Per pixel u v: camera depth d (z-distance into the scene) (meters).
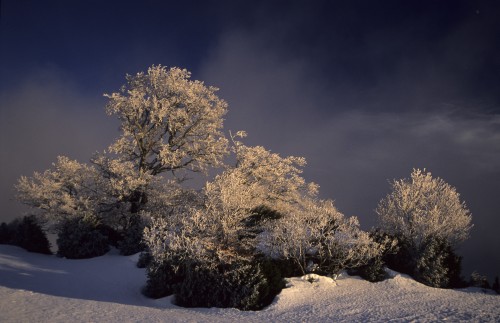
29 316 10.97
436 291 17.38
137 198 32.75
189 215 18.41
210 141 33.75
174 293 16.53
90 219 28.45
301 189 32.41
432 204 21.11
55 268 21.86
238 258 16.25
